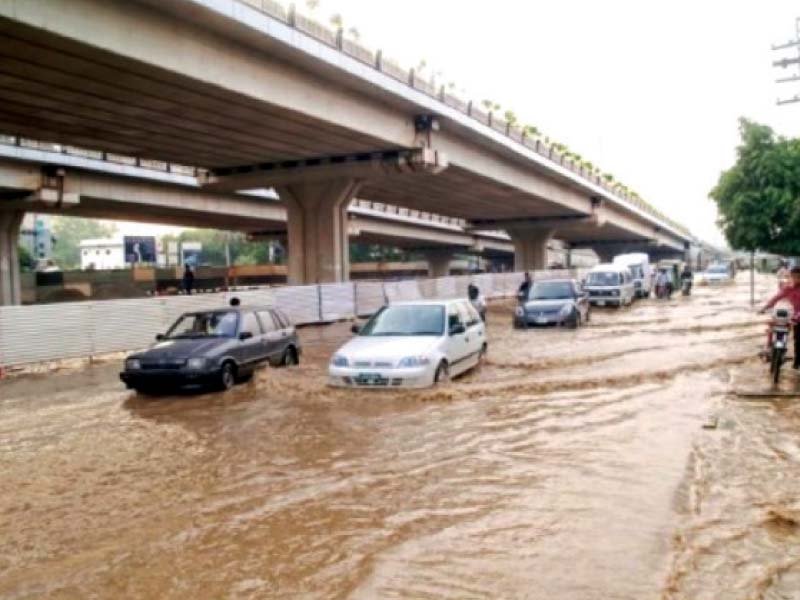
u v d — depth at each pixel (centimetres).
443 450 743
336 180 2986
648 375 1168
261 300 2378
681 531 496
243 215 4656
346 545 493
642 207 6975
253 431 859
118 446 814
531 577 429
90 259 12350
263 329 1336
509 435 800
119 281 5462
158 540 516
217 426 898
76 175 3419
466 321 1303
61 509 596
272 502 593
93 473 704
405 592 415
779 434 765
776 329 1080
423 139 2752
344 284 2850
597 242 9488
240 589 429
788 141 2817
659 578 422
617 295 3141
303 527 532
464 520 534
